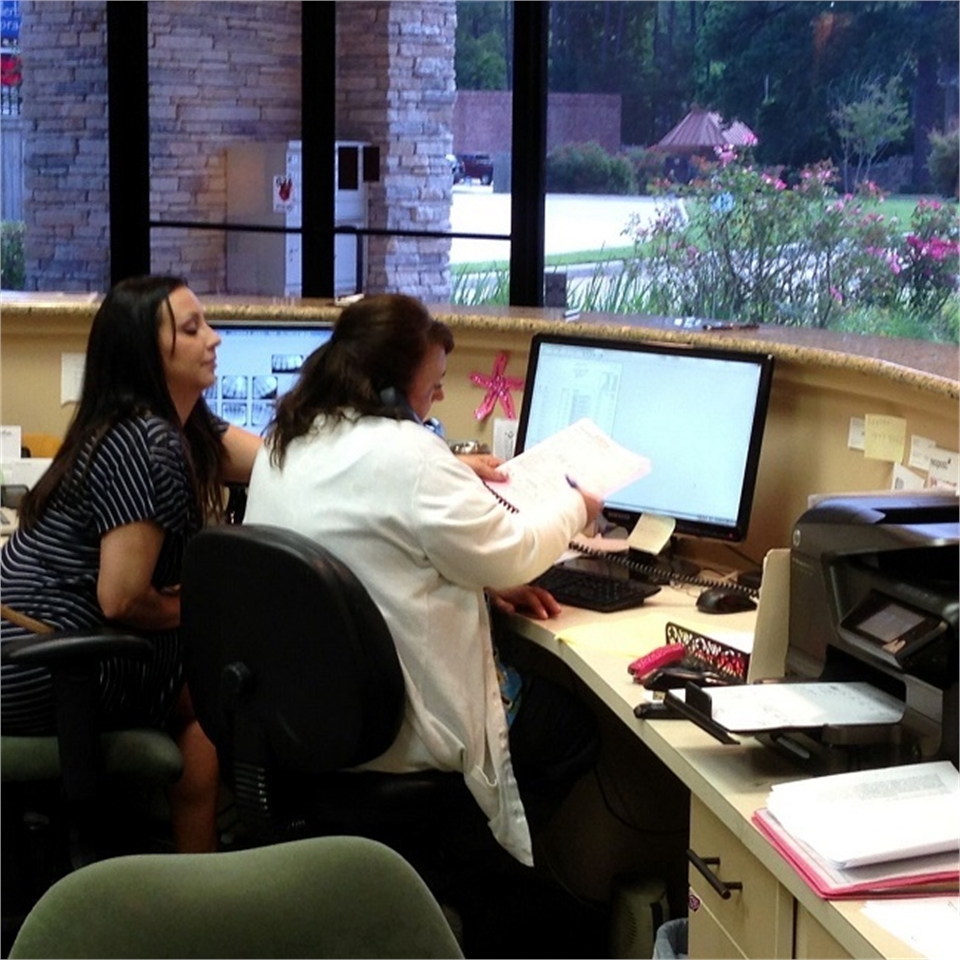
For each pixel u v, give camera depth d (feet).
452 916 8.46
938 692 5.25
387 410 7.25
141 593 7.83
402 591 7.08
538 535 7.41
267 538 6.87
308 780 7.34
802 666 6.09
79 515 7.92
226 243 18.47
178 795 8.39
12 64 19.52
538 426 9.22
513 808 7.39
